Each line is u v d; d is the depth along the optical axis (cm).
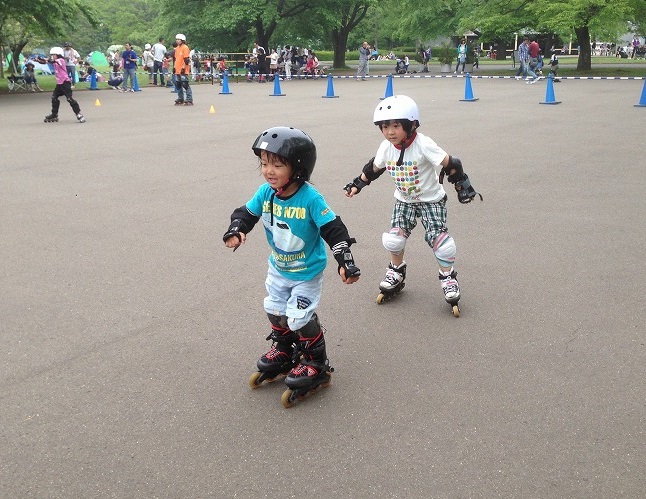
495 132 1220
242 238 325
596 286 468
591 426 301
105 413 316
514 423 304
